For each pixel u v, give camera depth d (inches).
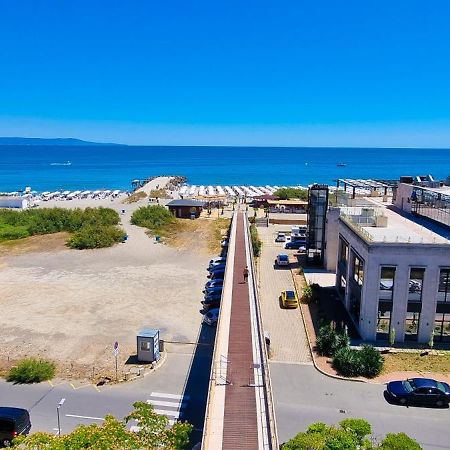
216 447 733.3
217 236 2871.6
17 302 1713.8
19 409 941.2
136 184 5910.4
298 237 2613.2
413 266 1302.9
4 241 2689.5
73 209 3358.8
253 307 1346.0
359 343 1346.0
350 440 634.8
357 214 1808.6
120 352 1320.1
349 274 1553.9
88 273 2085.4
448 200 1583.4
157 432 687.7
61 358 1285.7
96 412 1019.3
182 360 1272.1
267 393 855.1
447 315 1336.1
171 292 1838.1
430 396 1052.5
